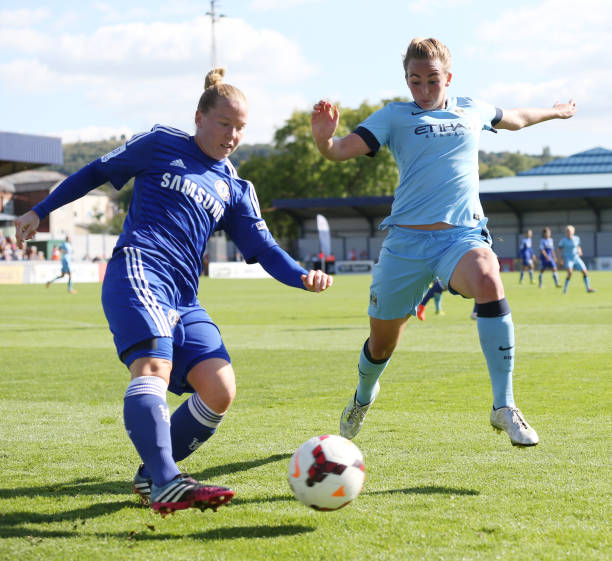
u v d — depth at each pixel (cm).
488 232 414
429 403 590
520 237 5250
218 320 1489
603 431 478
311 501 301
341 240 5491
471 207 411
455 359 863
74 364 880
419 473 384
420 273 409
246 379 739
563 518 308
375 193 6269
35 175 9825
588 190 4825
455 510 322
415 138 410
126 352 325
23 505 343
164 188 347
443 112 416
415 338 1101
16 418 559
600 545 276
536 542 280
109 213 12531
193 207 350
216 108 345
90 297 2466
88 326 1416
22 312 1798
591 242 5031
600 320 1333
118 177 355
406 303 418
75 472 403
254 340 1116
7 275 3800
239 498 350
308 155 5966
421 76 407
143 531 306
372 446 448
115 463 422
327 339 1127
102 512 332
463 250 388
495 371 369
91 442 477
